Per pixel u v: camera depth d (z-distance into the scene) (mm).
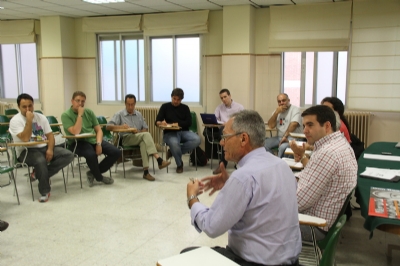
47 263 2656
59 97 7391
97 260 2701
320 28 5707
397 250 2854
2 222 2982
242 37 6051
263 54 6254
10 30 7637
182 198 4145
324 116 2188
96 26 7215
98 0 5777
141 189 4500
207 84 6711
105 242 3004
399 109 5395
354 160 2146
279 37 5977
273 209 1444
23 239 3057
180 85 7082
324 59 6035
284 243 1467
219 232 1468
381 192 2158
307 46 5820
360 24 5488
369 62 5500
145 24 6883
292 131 4789
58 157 4234
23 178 5004
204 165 5805
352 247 2902
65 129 4508
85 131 4590
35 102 7934
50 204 3939
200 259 1378
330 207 2066
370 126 5672
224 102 5723
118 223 3410
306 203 2086
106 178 4715
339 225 1579
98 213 3666
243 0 5621
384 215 1778
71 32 7441
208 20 6484
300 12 5801
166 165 5074
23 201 4039
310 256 1863
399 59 5312
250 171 1461
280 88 6246
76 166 5711
